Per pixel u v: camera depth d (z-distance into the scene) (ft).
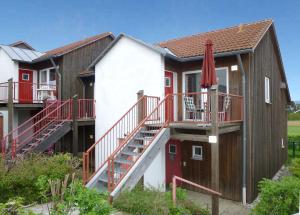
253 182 35.24
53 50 58.90
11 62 51.83
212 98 26.73
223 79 36.91
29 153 32.71
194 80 39.37
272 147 45.65
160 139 29.17
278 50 47.19
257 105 37.47
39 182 19.99
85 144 50.08
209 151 37.27
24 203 23.07
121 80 40.57
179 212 19.53
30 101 51.47
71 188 17.04
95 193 16.46
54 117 42.09
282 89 54.44
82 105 47.34
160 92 36.04
